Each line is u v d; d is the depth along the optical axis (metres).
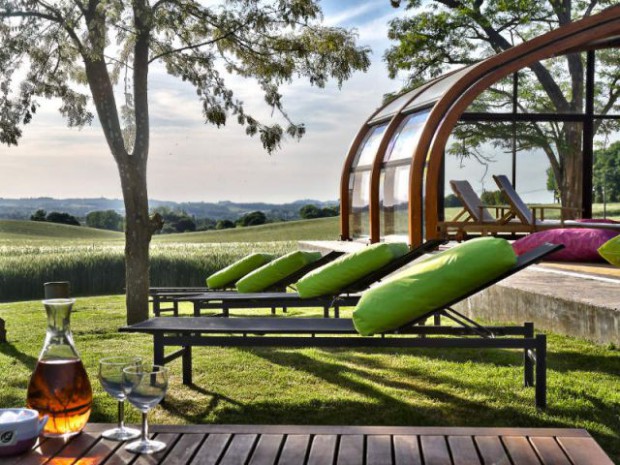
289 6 9.49
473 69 11.75
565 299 6.43
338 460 2.23
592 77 14.80
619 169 14.87
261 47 10.08
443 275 4.34
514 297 7.33
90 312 10.34
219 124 10.24
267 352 6.61
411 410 4.58
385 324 4.49
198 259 19.36
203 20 9.77
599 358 5.64
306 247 15.65
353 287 6.17
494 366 5.81
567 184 14.88
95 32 8.72
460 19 19.64
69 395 2.42
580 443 2.33
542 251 4.23
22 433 2.25
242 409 4.69
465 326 4.70
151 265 19.08
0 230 63.38
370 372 5.68
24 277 18.55
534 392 4.91
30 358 6.63
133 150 9.45
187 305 12.13
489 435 2.43
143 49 9.39
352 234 15.43
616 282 7.48
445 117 11.46
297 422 4.40
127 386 2.35
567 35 11.92
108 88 9.23
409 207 11.75
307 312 9.69
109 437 2.42
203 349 6.83
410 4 20.20
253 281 7.70
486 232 13.33
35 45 9.50
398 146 12.99
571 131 14.91
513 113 14.87
